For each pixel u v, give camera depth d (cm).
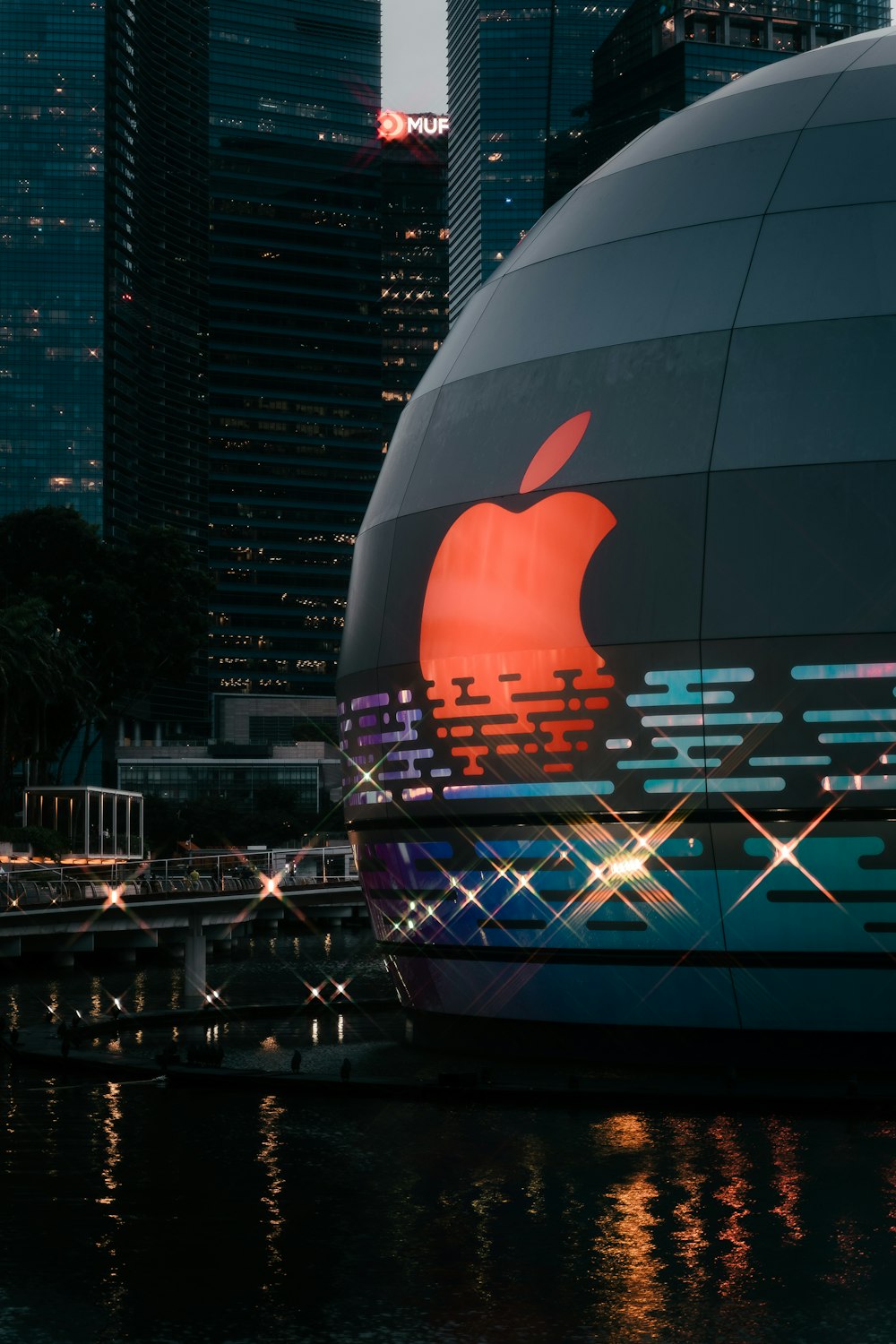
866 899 2088
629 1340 1106
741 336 2258
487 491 2403
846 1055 2158
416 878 2477
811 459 2156
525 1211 1481
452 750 2381
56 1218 1470
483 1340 1105
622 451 2277
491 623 2336
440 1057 2502
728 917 2164
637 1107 2034
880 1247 1339
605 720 2222
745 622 2138
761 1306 1178
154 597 10388
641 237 2434
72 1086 2322
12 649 8462
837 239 2277
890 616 2077
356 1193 1566
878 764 2070
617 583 2228
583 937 2280
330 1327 1136
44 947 5566
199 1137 1878
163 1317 1160
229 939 6862
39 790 8100
